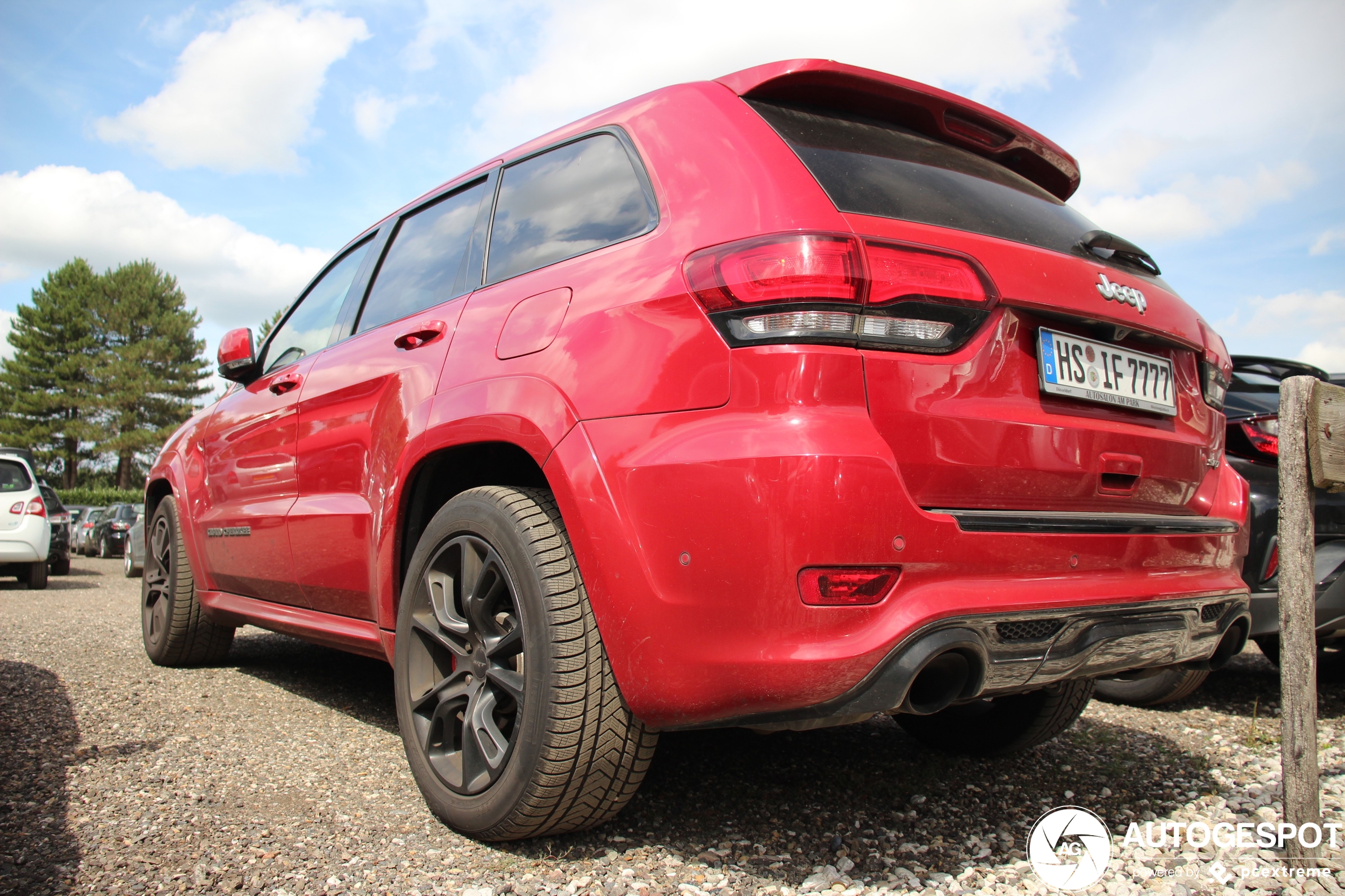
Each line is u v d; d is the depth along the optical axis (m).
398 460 2.29
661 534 1.61
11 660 3.95
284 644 4.68
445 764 2.06
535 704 1.78
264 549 3.10
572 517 1.76
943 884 1.78
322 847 1.90
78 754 2.52
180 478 3.91
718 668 1.55
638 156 2.02
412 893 1.68
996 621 1.58
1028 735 2.58
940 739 2.79
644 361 1.71
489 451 2.17
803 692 1.49
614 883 1.73
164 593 3.94
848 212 1.65
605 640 1.72
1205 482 2.21
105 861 1.80
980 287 1.68
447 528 2.09
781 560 1.48
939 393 1.62
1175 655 1.92
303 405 2.94
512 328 2.06
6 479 9.55
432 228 2.79
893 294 1.57
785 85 1.92
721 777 2.41
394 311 2.75
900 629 1.49
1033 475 1.75
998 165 2.22
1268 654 3.79
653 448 1.65
